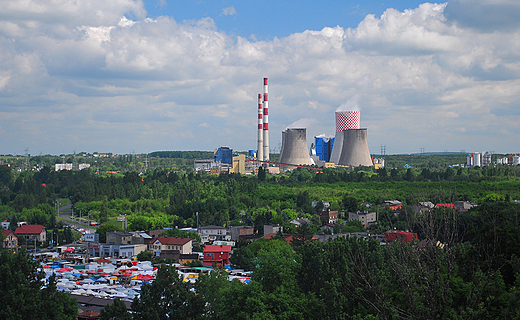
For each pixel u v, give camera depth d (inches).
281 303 3324.3
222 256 7135.8
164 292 3690.9
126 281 5748.0
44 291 3526.1
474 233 3009.4
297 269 3725.4
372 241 3934.5
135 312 3627.0
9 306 3326.8
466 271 2859.3
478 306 2030.0
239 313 3395.7
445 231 1948.8
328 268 3531.0
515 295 2298.2
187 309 3649.1
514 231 2947.8
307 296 3508.9
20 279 3494.1
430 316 1887.3
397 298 2699.3
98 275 6013.8
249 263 6373.0
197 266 6737.2
